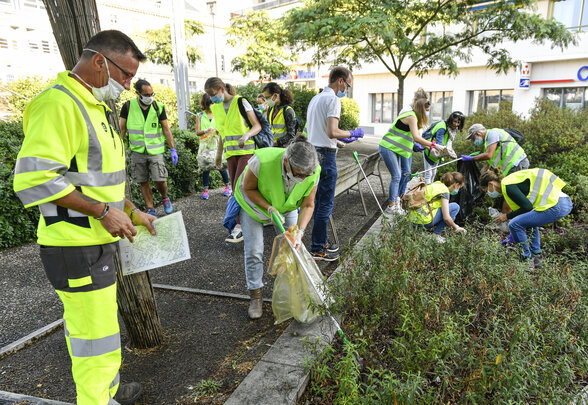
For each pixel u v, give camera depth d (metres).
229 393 2.37
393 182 5.84
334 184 4.16
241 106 4.80
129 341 2.90
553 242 4.66
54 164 1.66
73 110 1.74
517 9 10.66
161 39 21.52
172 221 2.25
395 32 10.58
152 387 2.44
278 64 20.69
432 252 3.55
